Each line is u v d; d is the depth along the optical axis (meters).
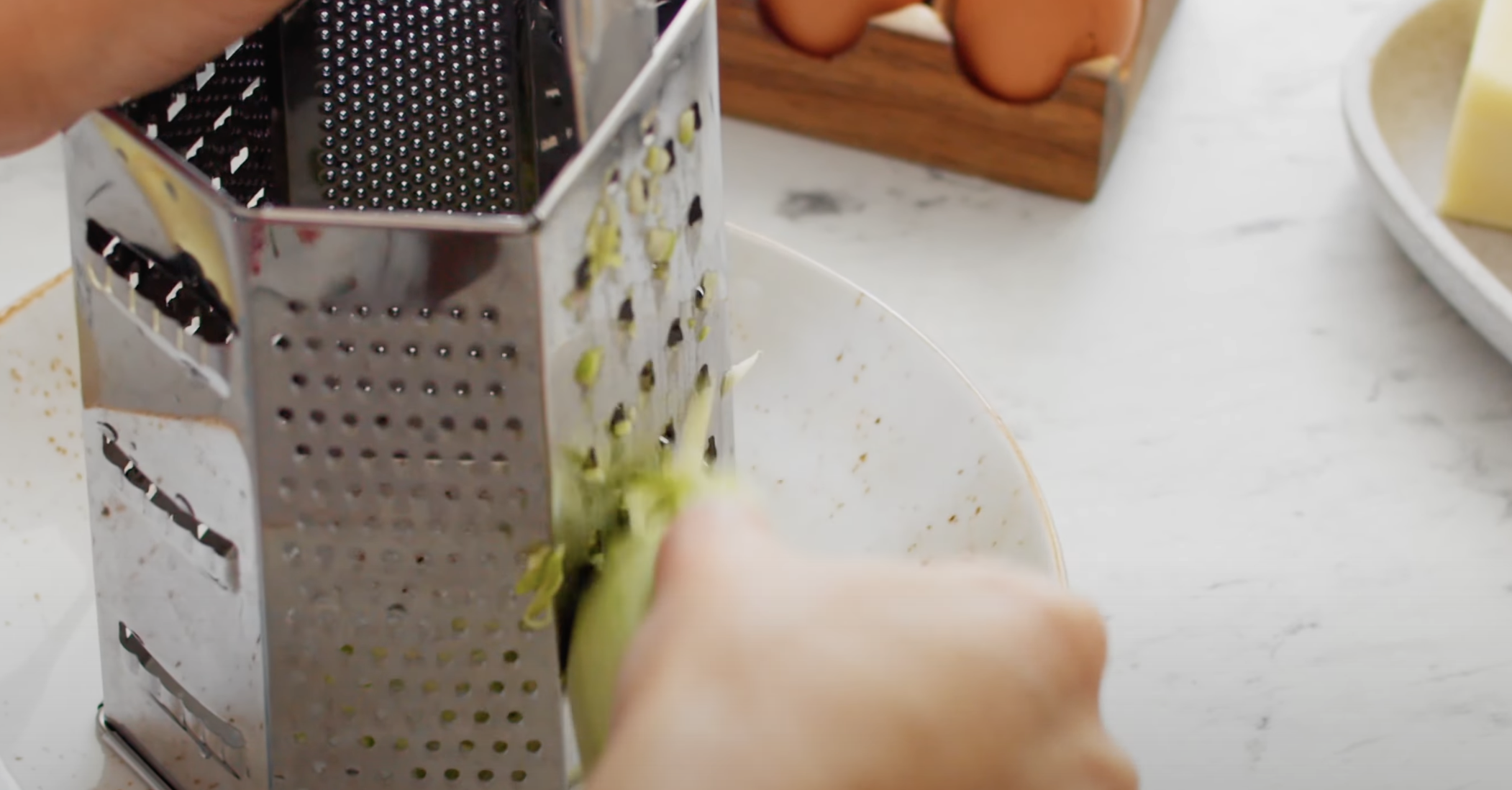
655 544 0.57
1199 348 0.78
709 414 0.62
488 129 0.65
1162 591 0.71
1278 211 0.84
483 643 0.58
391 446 0.55
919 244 0.82
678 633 0.51
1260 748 0.68
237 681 0.59
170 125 0.59
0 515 0.67
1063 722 0.51
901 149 0.85
